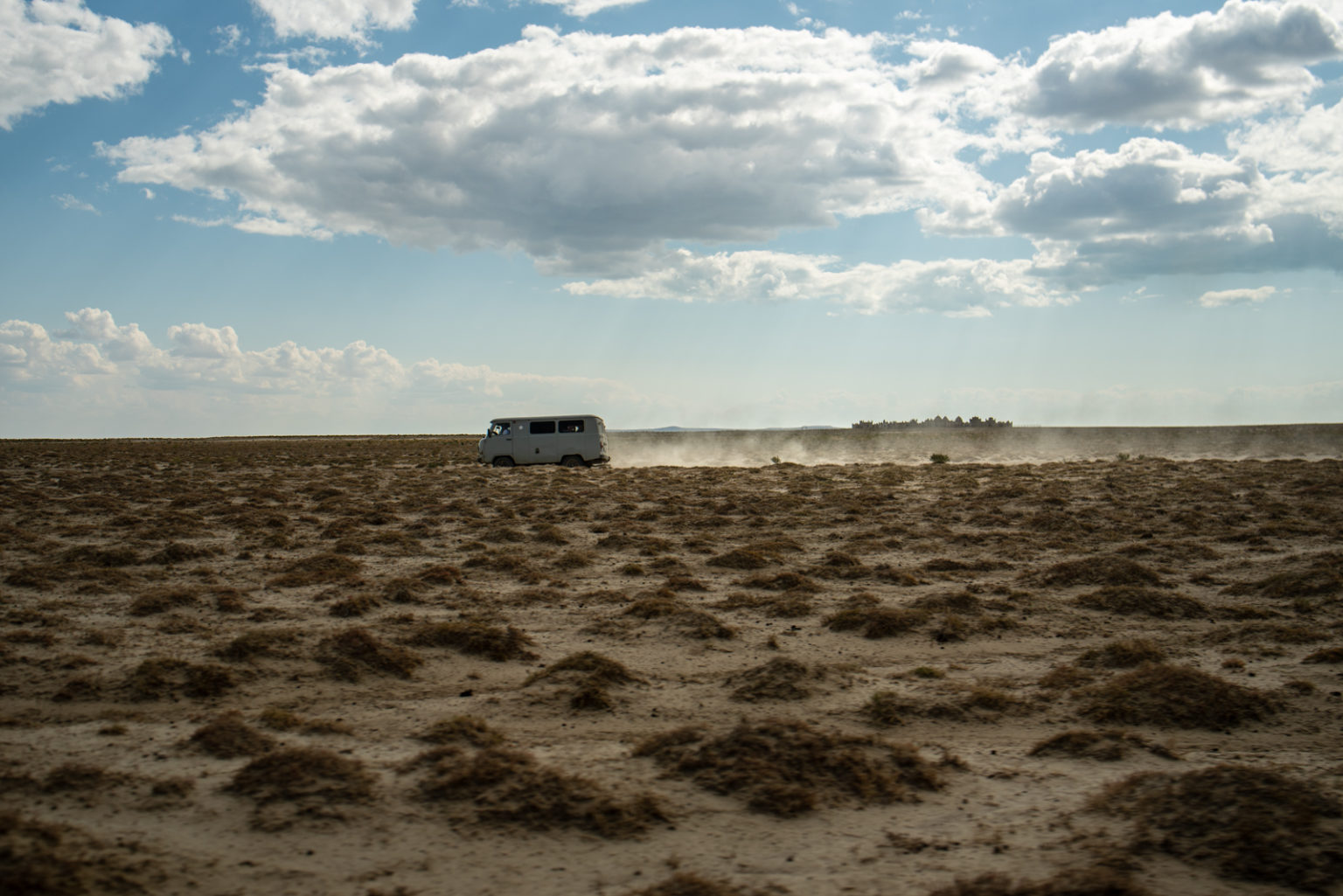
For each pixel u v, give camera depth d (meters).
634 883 5.08
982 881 4.93
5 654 10.09
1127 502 27.52
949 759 7.15
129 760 7.16
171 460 58.03
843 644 11.54
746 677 9.52
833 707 8.74
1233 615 12.90
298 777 6.36
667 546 20.09
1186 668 8.98
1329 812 5.58
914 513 26.19
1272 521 22.36
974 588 15.09
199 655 10.55
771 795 6.21
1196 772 6.14
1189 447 67.88
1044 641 11.71
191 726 8.09
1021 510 25.94
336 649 10.31
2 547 18.81
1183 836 5.43
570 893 4.95
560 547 20.38
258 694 9.16
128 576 15.74
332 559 17.38
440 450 76.69
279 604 13.92
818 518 25.12
